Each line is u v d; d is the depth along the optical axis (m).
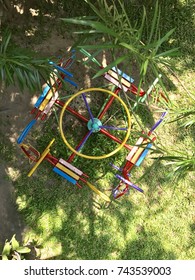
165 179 2.85
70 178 2.59
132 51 1.63
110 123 2.79
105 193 2.81
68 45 2.78
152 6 2.80
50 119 2.77
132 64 2.82
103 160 2.78
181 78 2.88
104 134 2.71
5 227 2.75
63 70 2.31
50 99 2.50
